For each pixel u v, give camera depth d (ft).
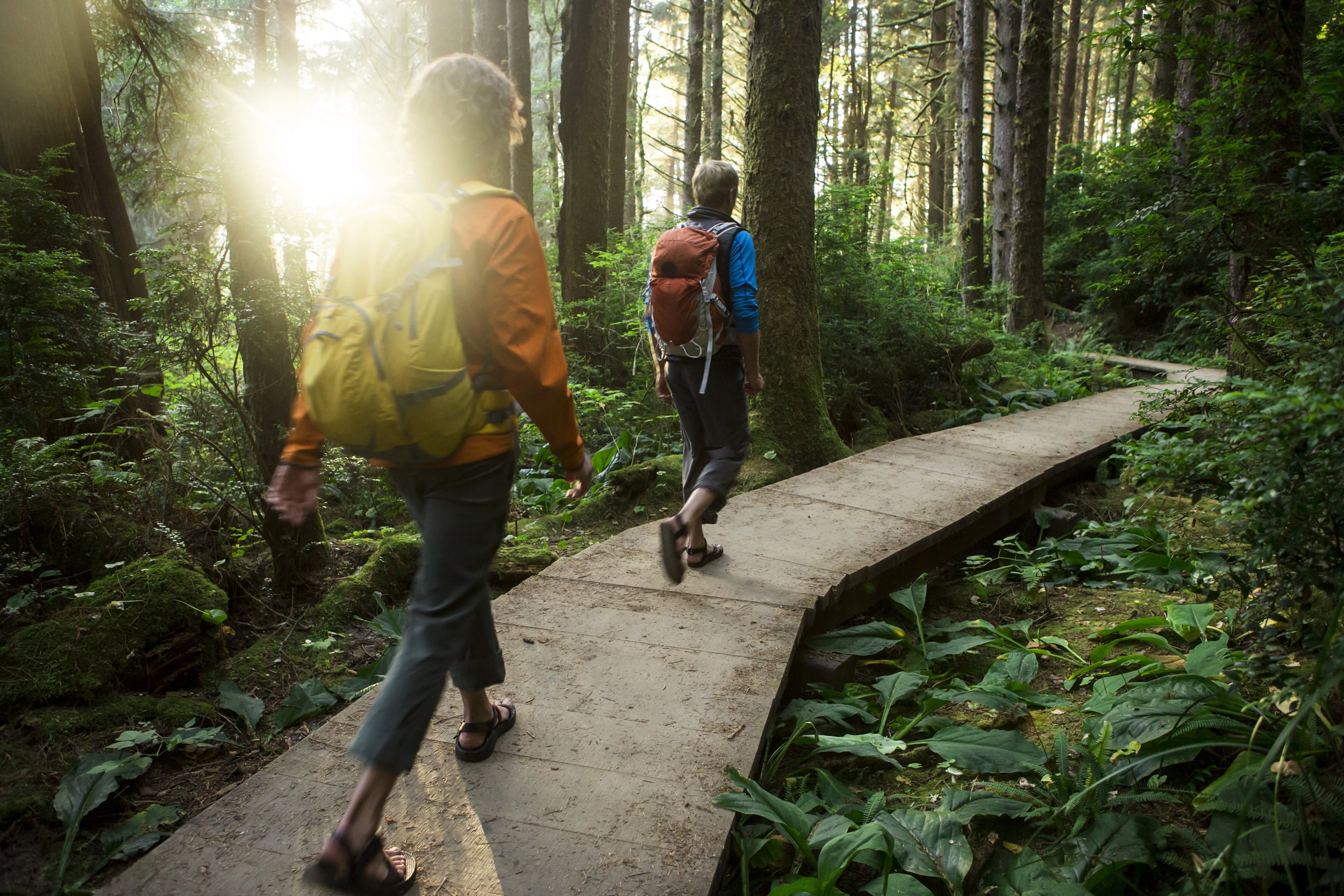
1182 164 13.26
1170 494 8.87
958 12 59.41
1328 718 7.38
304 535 12.59
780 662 9.62
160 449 13.69
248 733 9.18
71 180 17.79
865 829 6.98
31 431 12.85
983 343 30.04
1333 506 6.65
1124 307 55.67
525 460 20.92
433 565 5.97
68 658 9.22
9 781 7.66
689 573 12.20
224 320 11.87
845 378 26.43
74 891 6.49
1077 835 7.39
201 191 11.25
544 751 7.92
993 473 18.06
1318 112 12.30
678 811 7.15
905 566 14.03
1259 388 6.86
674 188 104.58
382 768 5.49
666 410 23.86
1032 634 13.05
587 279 30.48
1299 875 6.37
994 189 50.34
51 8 17.58
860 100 88.48
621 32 45.44
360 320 5.42
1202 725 7.97
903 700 10.91
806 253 20.43
